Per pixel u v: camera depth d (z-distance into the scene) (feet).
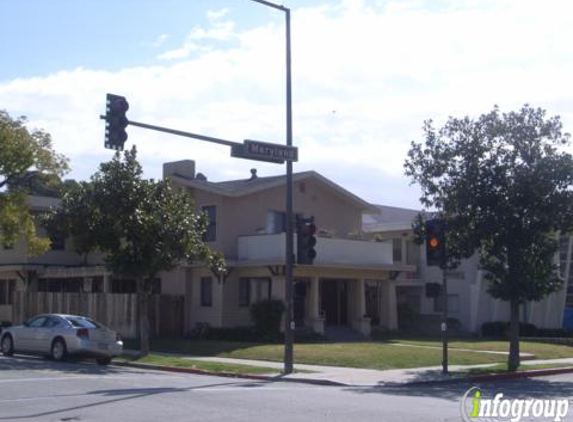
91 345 78.28
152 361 79.97
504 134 75.92
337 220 127.65
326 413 43.57
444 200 77.77
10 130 103.14
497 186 76.02
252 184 117.80
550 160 74.18
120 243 84.79
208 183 115.24
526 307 138.72
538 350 100.37
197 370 74.13
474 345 104.88
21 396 49.75
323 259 110.73
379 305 126.31
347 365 78.69
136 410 43.93
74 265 136.56
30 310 118.11
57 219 85.61
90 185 84.23
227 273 111.24
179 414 42.52
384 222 155.63
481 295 135.64
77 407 44.88
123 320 106.83
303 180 122.31
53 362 78.84
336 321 119.14
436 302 141.49
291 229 73.51
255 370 72.28
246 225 116.16
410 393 57.47
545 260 77.41
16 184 109.19
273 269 108.06
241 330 106.42
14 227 110.42
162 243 83.61
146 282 86.58
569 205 74.38
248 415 42.37
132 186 83.71
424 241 79.71
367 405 47.78
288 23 73.20
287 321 72.08
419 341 111.24
